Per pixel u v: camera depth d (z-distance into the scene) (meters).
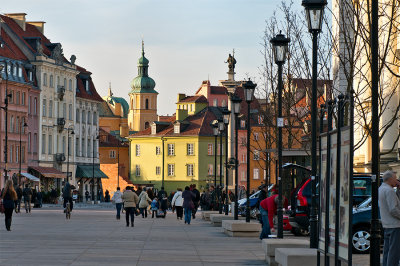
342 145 16.33
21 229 44.62
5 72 121.00
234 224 39.34
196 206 66.50
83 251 29.50
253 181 158.62
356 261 26.72
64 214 74.81
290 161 46.19
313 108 23.61
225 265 24.88
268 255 24.73
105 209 103.06
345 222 15.91
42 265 24.20
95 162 158.38
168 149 176.75
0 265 24.08
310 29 23.88
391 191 20.19
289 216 38.59
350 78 30.02
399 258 20.16
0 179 118.62
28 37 136.12
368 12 28.09
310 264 20.16
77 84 153.25
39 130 134.00
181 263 25.42
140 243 34.22
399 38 42.00
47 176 132.38
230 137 138.00
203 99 199.00
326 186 17.53
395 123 47.16
